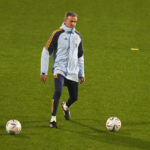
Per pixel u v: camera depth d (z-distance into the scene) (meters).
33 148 29.06
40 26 75.25
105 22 77.81
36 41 66.75
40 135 31.50
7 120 34.88
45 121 34.97
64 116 36.06
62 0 89.25
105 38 69.12
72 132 32.41
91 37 69.44
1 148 28.88
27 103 39.94
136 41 68.06
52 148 29.16
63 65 33.22
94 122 35.16
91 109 38.81
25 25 75.38
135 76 50.91
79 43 33.75
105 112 38.06
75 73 33.66
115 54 60.69
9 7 84.69
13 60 56.22
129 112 38.28
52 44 32.97
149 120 36.16
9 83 46.44
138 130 33.44
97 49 62.94
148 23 78.12
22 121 34.75
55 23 77.19
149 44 66.75
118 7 86.12
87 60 57.19
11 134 31.31
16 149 28.81
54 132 32.22
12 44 64.44
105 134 32.19
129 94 43.94
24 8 84.50
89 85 46.59
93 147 29.55
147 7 86.62
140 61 57.69
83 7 85.75
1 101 40.12
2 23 75.81
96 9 84.75
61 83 32.91
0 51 60.31
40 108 38.62
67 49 33.09
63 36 32.91
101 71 52.50
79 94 43.25
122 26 75.88
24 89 44.56
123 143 30.42
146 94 44.19
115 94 43.78
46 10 83.88
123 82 48.31
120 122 32.94
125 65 55.53
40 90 44.47
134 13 83.31
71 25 32.94
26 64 54.69
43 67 32.97
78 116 36.62
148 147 29.84
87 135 31.83
